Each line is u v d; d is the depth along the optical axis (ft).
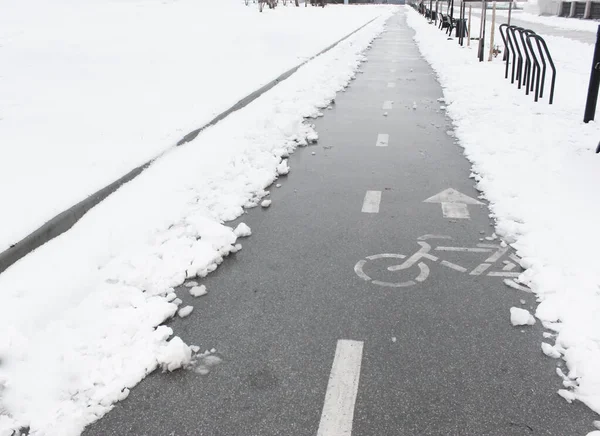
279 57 59.16
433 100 39.45
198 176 21.24
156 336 11.30
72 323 11.73
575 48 68.49
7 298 12.36
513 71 42.88
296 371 10.35
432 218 17.54
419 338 11.25
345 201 19.42
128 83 39.52
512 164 22.17
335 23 127.34
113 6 120.57
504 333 11.34
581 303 11.91
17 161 21.34
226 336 11.56
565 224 15.96
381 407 9.34
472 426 8.86
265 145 25.99
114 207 17.98
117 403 9.68
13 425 9.02
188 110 31.40
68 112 29.99
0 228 15.16
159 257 14.93
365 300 12.78
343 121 33.01
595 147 23.94
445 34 102.58
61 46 55.77
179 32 78.18
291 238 16.44
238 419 9.19
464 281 13.48
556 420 8.94
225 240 15.61
